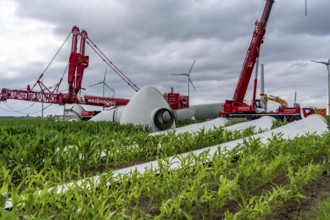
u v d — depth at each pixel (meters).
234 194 5.94
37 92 45.91
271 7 34.19
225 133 13.13
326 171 8.16
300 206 5.75
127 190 5.55
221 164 6.88
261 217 4.91
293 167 7.83
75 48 44.97
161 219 4.43
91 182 5.11
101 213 3.80
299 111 33.84
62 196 4.73
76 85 45.16
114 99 45.62
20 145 7.21
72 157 7.76
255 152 8.45
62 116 39.66
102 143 8.70
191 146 11.11
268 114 34.28
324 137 10.73
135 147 9.55
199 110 39.94
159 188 5.57
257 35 34.34
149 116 19.91
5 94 45.97
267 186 6.82
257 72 34.69
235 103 35.03
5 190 4.28
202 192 5.57
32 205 4.18
